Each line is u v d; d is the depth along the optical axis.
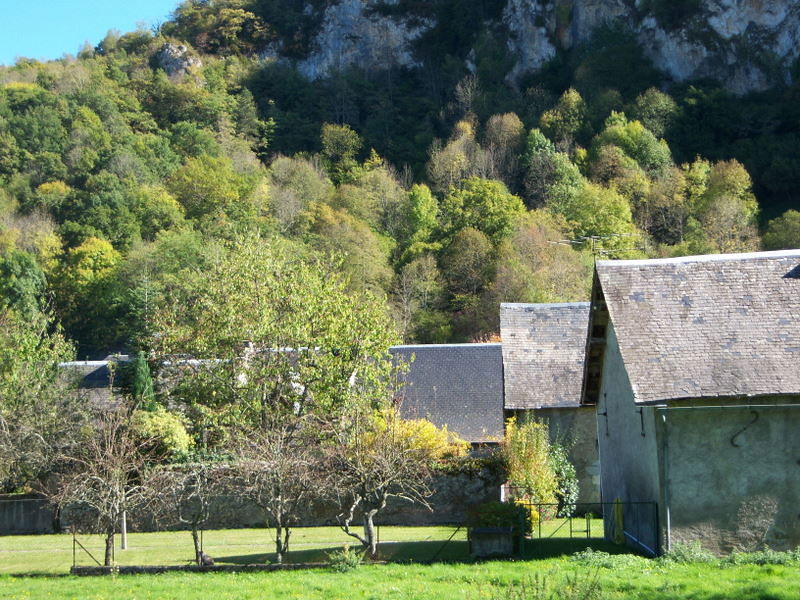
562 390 31.31
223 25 153.12
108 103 108.81
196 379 32.19
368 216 91.50
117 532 28.03
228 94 130.50
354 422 25.66
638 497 20.92
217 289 33.16
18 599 16.56
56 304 71.06
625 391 22.06
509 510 20.59
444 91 135.62
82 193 86.94
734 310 20.08
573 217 84.81
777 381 18.70
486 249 74.69
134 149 100.44
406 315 67.50
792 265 20.84
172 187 92.44
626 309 20.27
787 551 18.41
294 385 31.52
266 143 119.25
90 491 21.50
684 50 121.06
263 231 77.81
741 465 18.88
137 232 82.31
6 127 98.88
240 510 28.95
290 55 151.75
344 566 18.42
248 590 16.53
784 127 108.31
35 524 29.45
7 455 29.62
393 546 22.42
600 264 21.23
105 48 144.88
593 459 30.77
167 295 52.06
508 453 27.72
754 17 118.94
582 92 121.25
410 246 82.25
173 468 26.02
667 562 17.78
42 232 81.19
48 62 132.75
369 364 30.77
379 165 112.06
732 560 17.77
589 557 18.34
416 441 27.73
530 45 133.62
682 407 18.95
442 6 148.38
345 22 150.38
